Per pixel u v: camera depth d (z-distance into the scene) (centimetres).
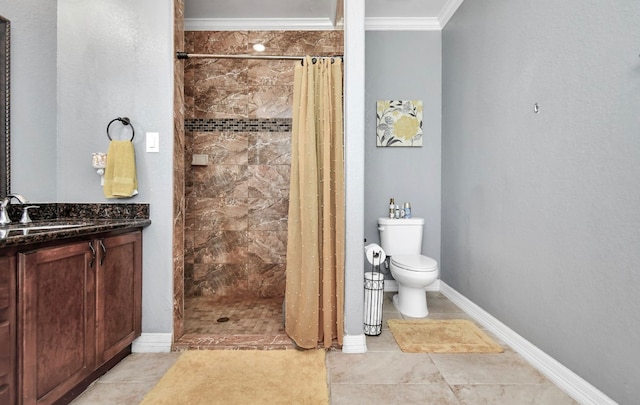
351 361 181
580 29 145
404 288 258
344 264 193
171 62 190
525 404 143
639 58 118
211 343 193
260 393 150
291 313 198
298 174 197
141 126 190
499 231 212
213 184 307
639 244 119
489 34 224
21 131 174
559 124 158
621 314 126
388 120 315
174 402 143
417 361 180
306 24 307
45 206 183
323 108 194
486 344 199
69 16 190
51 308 125
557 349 160
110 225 155
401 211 310
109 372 167
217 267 308
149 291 190
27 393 115
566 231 154
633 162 121
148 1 189
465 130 263
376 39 317
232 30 309
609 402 130
